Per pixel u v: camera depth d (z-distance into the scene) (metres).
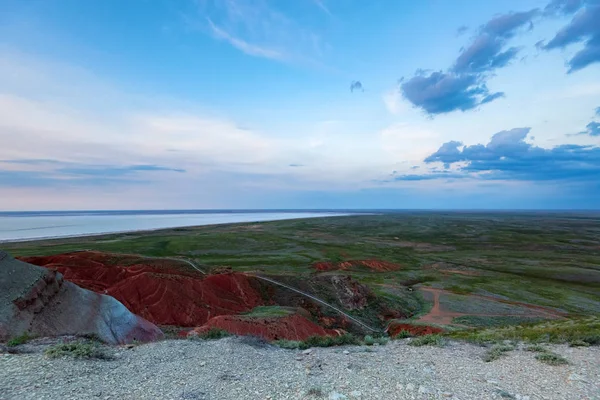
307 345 15.34
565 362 11.65
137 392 8.45
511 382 9.70
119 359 11.30
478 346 14.96
